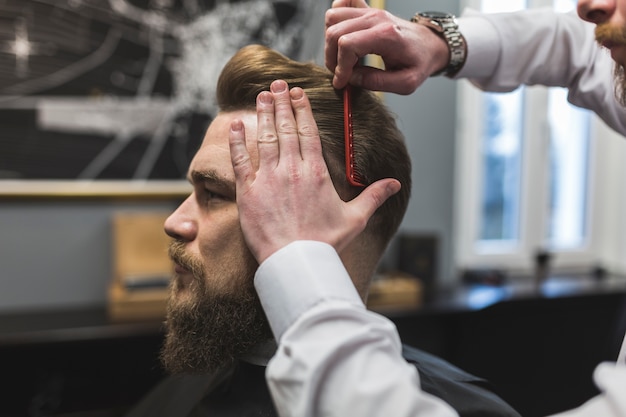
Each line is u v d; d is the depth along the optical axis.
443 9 2.00
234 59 0.81
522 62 0.97
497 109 2.33
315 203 0.59
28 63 1.65
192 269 0.76
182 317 0.77
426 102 2.11
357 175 0.75
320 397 0.49
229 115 0.78
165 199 1.85
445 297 1.98
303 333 0.52
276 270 0.56
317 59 1.91
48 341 1.49
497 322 2.08
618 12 0.70
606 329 2.23
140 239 1.78
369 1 1.81
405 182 0.85
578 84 1.01
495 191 2.38
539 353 2.15
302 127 0.62
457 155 2.20
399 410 0.46
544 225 2.48
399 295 1.90
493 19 0.96
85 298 1.81
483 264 2.35
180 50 1.79
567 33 0.99
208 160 0.75
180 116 1.81
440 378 0.87
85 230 1.79
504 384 2.11
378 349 0.51
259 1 1.84
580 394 2.22
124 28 1.73
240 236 0.74
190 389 1.04
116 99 1.75
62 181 1.73
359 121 0.78
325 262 0.56
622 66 0.74
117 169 1.77
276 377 0.51
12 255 1.73
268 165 0.60
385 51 0.76
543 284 2.22
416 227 2.16
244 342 0.76
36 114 1.68
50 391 1.64
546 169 2.44
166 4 1.76
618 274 2.48
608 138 2.60
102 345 1.68
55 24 1.66
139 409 1.12
